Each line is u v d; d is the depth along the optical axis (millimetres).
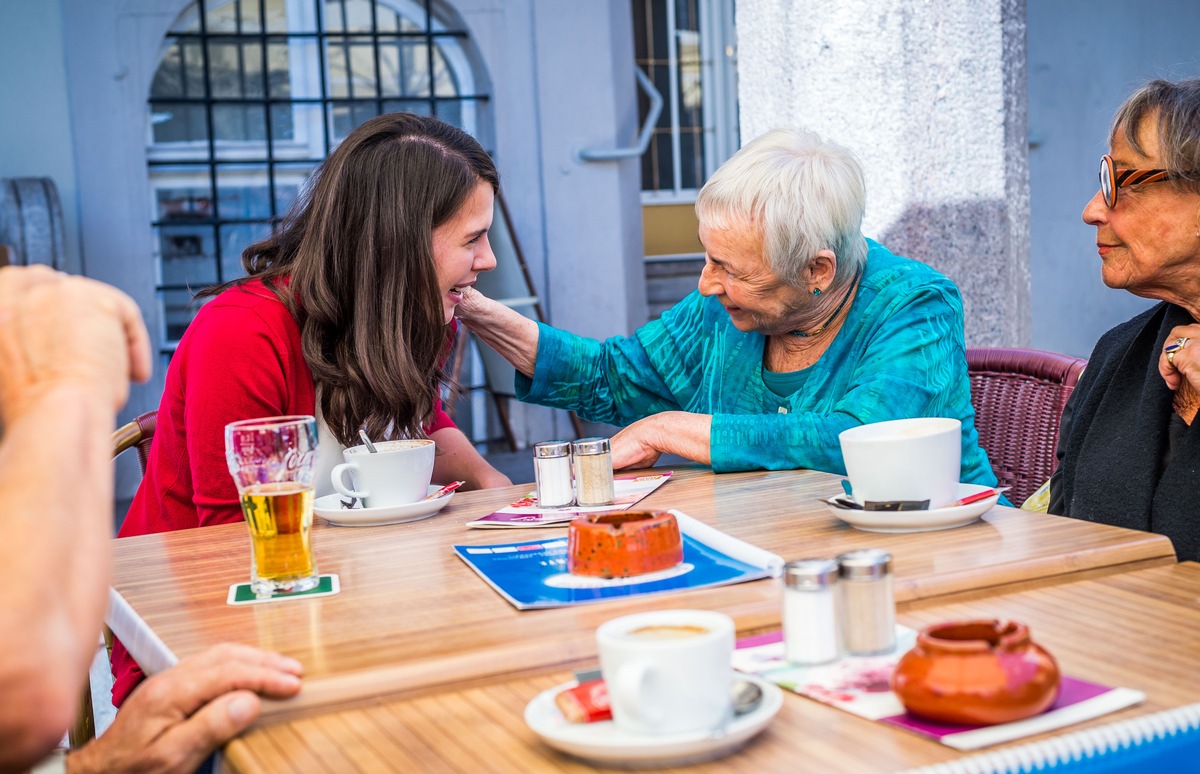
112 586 1168
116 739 829
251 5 6094
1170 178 1349
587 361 2016
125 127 5828
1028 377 1988
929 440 1204
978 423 2041
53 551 616
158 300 6070
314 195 1669
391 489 1412
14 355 685
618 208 6539
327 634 948
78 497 641
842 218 1629
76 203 5812
